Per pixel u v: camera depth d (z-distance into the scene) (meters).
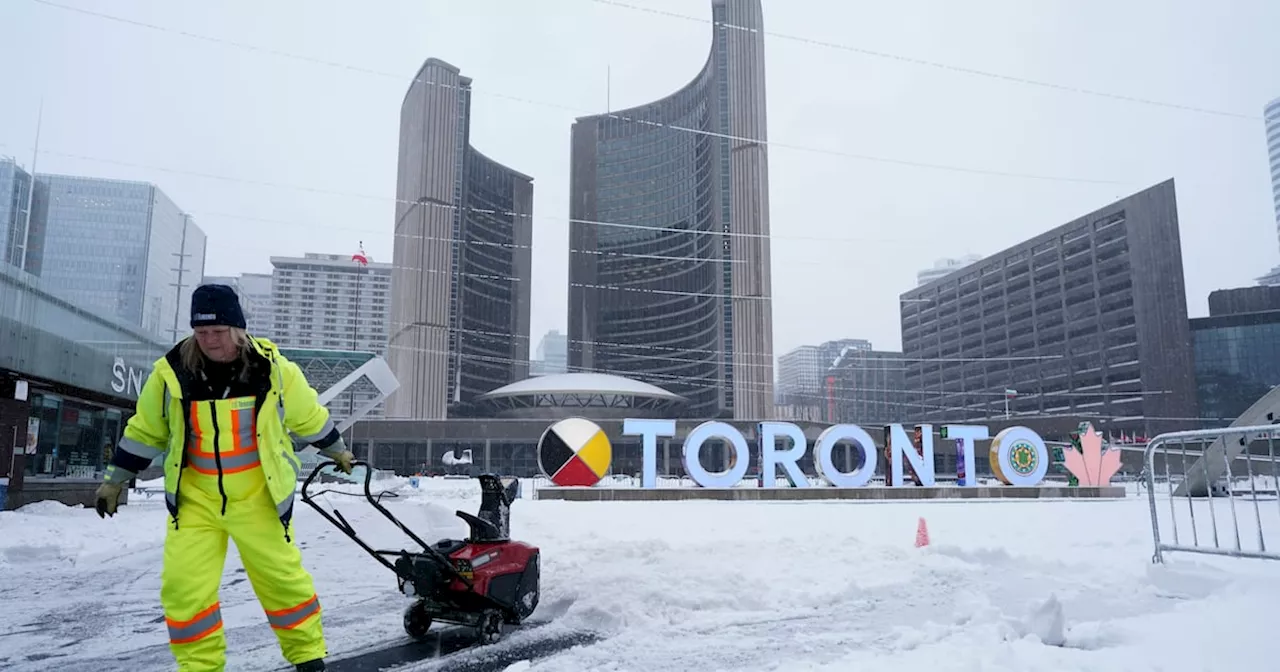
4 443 14.89
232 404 3.46
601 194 152.88
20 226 114.12
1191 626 5.09
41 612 6.49
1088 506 21.33
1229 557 9.14
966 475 29.33
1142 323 103.69
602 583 6.71
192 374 3.43
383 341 197.25
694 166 133.62
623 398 98.19
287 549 3.59
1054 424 90.50
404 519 14.77
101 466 20.84
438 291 115.31
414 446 75.38
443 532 12.79
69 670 4.73
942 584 7.45
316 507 4.29
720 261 115.69
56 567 9.12
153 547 10.95
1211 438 7.87
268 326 193.75
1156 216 103.38
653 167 146.25
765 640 5.31
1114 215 109.69
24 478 16.28
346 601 6.86
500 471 75.56
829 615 6.15
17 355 14.93
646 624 5.74
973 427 29.72
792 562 8.37
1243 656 4.32
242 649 5.10
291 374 3.72
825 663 4.64
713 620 5.92
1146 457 8.47
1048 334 119.56
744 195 110.12
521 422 75.12
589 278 149.38
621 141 152.38
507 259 154.38
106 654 5.11
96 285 131.38
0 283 14.30
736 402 105.00
